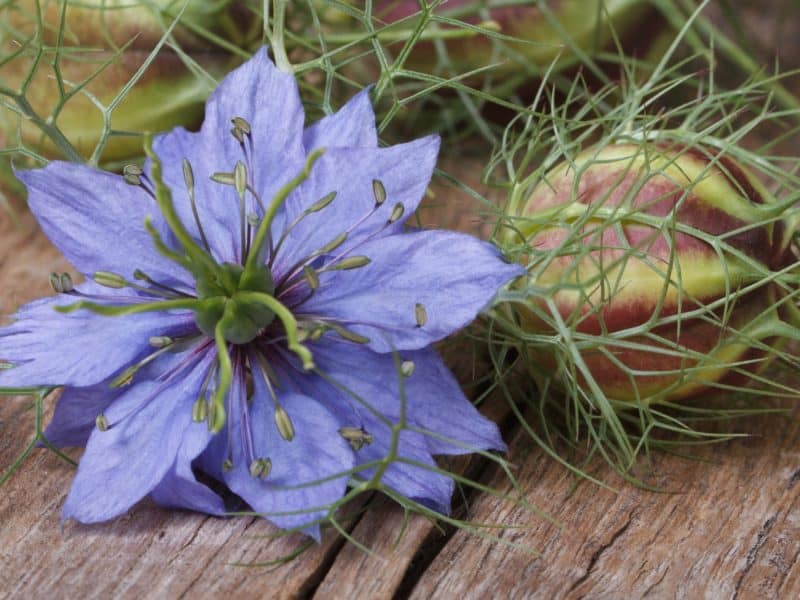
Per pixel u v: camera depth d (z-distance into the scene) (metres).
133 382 0.20
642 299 0.20
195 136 0.21
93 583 0.20
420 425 0.20
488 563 0.20
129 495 0.20
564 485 0.21
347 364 0.20
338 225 0.20
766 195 0.21
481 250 0.20
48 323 0.20
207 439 0.20
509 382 0.22
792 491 0.21
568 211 0.21
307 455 0.20
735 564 0.20
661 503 0.21
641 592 0.20
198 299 0.20
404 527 0.20
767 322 0.21
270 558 0.20
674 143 0.21
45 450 0.21
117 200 0.21
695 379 0.21
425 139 0.21
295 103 0.21
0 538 0.20
